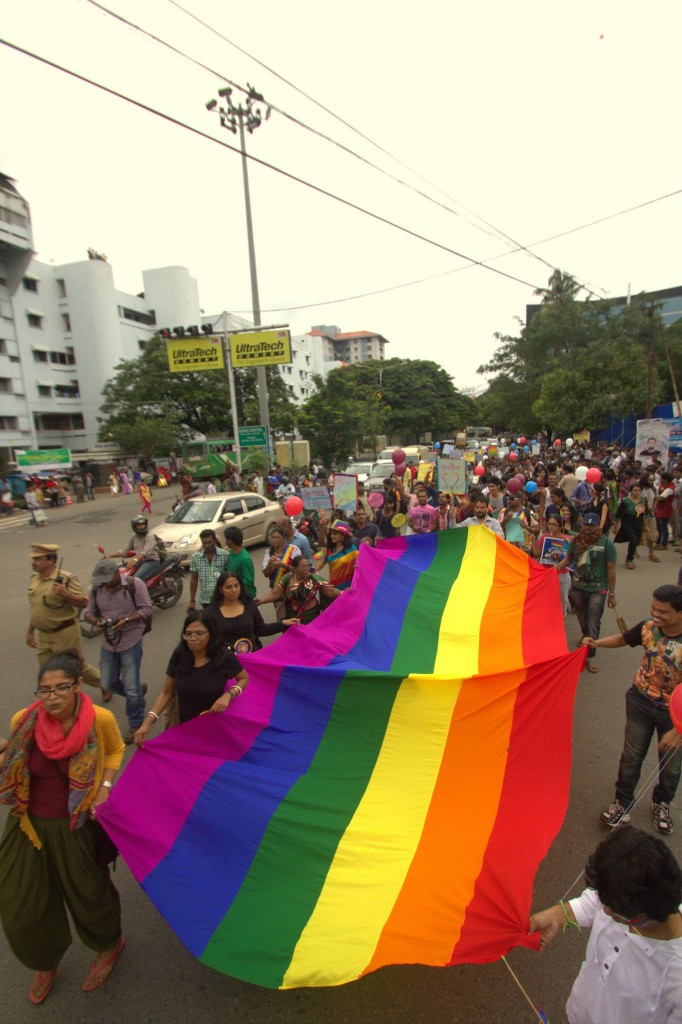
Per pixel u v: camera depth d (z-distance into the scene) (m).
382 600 5.55
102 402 47.56
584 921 2.15
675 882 1.74
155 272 54.16
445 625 5.26
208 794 3.02
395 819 3.08
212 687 3.54
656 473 15.38
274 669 3.72
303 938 2.50
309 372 88.38
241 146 22.00
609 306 39.28
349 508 11.07
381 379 61.06
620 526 10.99
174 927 2.57
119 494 36.72
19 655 7.83
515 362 42.44
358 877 2.75
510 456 27.67
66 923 2.82
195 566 6.23
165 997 2.81
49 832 2.66
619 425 38.56
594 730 5.21
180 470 43.84
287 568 6.00
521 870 2.78
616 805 3.91
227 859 2.82
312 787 3.19
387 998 2.76
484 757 3.49
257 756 3.35
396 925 2.52
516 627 5.30
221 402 43.19
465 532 6.94
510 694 3.71
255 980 2.40
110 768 2.81
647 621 3.79
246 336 23.12
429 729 3.56
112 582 5.14
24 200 39.22
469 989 2.80
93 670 5.27
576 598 6.38
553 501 10.14
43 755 2.64
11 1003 2.82
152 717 3.35
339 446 29.80
